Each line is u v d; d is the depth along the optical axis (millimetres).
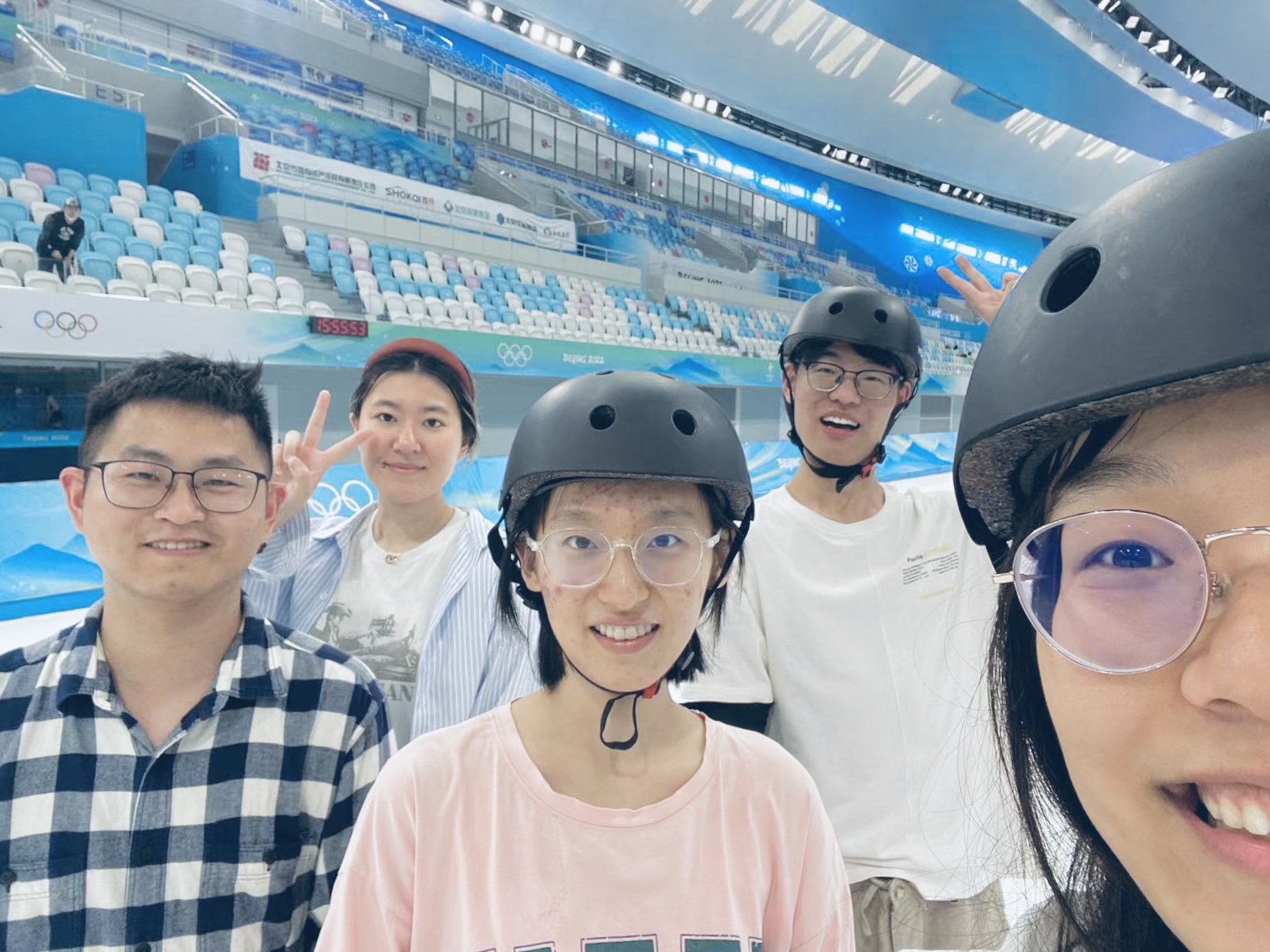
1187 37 11789
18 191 7551
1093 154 19062
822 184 19016
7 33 9258
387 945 872
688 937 837
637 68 15172
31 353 5508
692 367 10852
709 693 1427
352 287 9867
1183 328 396
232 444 1158
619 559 843
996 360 518
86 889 1081
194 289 7984
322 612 1816
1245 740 390
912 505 1610
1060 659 479
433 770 899
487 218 12031
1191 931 429
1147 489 437
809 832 957
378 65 12797
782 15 14383
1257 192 398
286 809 1177
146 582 1103
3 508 5039
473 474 7469
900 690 1454
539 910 827
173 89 10336
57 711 1126
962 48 11945
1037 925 693
